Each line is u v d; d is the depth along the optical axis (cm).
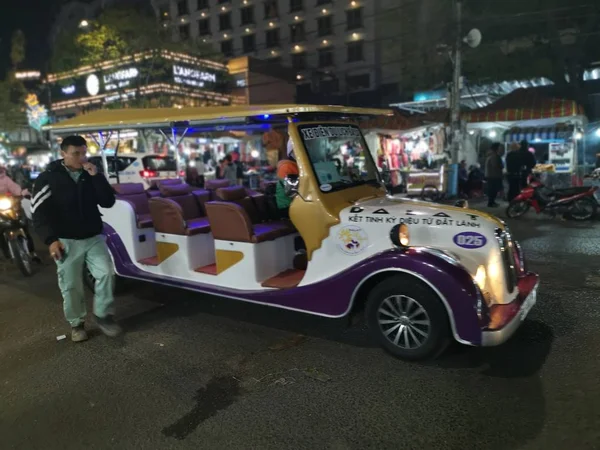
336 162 461
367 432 290
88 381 377
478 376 350
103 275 446
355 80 3647
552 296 510
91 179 436
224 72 2811
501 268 372
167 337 455
